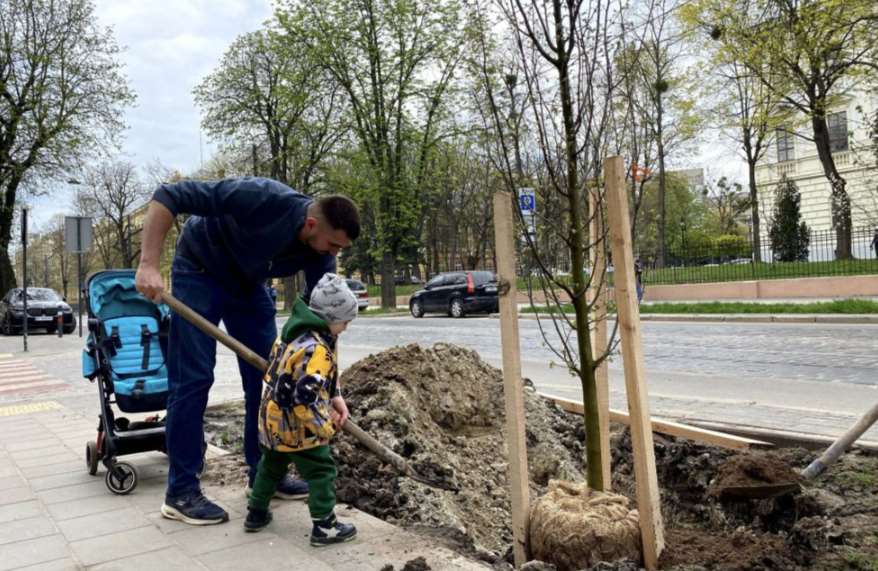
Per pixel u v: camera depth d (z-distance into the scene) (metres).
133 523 3.72
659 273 24.83
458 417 5.44
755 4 21.56
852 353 10.16
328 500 3.31
